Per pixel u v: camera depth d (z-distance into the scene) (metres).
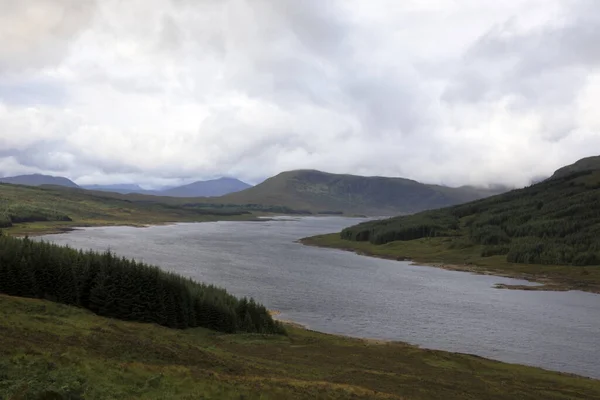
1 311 49.53
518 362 78.25
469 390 52.28
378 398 38.84
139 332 57.44
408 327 99.25
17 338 34.81
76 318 57.03
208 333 77.19
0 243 76.38
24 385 23.20
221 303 84.81
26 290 70.62
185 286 83.00
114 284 75.31
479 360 75.31
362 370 56.47
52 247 85.19
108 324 57.28
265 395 30.86
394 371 59.31
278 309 112.00
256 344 70.50
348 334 92.56
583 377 69.81
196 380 31.52
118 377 28.69
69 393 23.41
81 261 78.62
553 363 77.94
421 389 48.66
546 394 54.97
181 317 78.44
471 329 98.44
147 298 75.88
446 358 72.31
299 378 44.06
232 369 41.75
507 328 99.62
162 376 30.84
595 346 87.44
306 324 99.38
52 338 38.03
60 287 73.69
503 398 50.47
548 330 98.38
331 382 44.84
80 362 30.02
